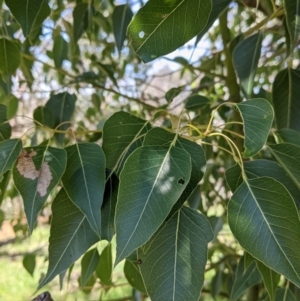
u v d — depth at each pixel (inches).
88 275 11.8
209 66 19.9
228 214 7.5
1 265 40.4
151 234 6.5
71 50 19.6
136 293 15.8
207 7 7.2
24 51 17.5
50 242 8.0
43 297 9.4
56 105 16.2
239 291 11.8
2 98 18.8
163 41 7.3
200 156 7.4
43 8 9.9
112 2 18.4
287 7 9.6
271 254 7.1
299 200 8.7
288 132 9.9
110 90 17.9
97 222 7.4
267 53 23.3
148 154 7.0
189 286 7.4
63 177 7.8
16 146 7.8
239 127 15.0
